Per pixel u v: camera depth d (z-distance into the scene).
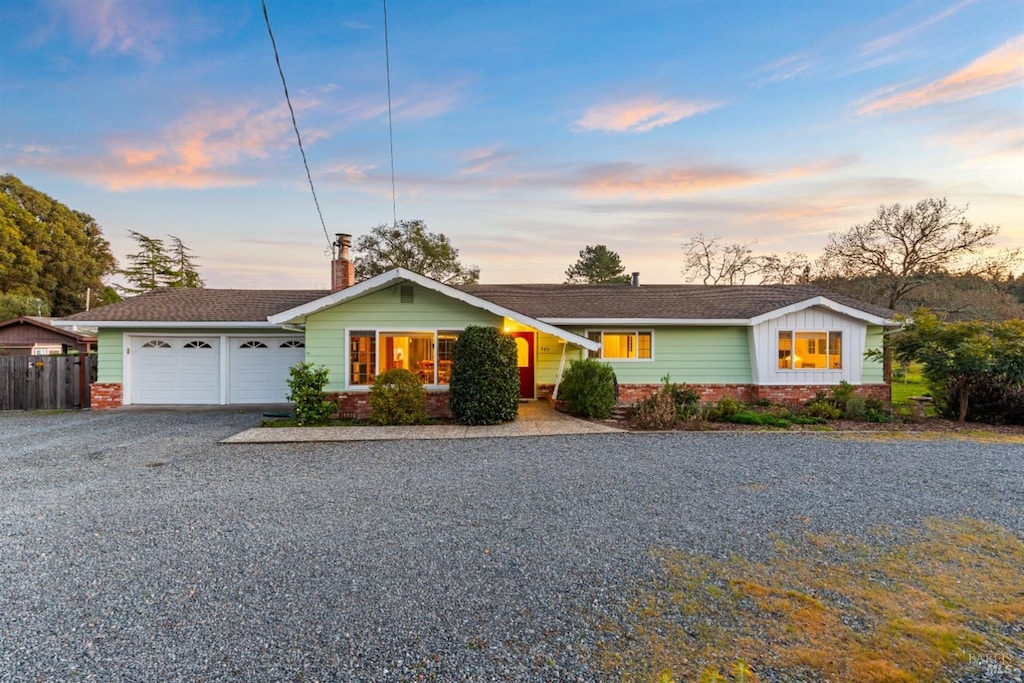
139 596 3.36
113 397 13.69
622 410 11.75
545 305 14.97
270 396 14.41
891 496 5.58
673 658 2.63
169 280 45.66
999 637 2.84
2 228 33.28
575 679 2.46
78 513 5.08
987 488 5.89
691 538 4.36
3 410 13.23
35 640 2.83
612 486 6.00
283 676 2.50
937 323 11.27
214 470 6.87
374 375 11.75
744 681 2.42
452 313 11.85
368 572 3.71
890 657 2.64
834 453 7.80
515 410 10.77
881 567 3.78
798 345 13.83
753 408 12.65
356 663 2.61
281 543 4.28
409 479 6.35
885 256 26.77
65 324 13.09
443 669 2.55
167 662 2.62
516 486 6.01
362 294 11.66
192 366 14.25
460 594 3.36
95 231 43.06
